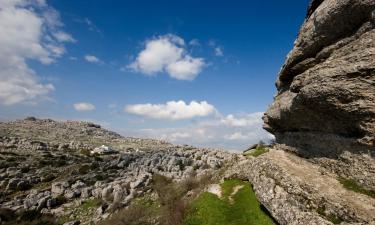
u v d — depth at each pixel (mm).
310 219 15797
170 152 98625
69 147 124875
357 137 17641
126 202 49500
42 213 51781
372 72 15656
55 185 63406
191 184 40719
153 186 54969
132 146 151875
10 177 72375
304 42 23172
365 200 15266
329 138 19969
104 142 163500
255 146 43812
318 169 20188
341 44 19750
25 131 165625
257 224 19750
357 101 16266
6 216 49344
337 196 16156
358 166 17172
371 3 16969
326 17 20016
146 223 36625
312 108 19969
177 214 27297
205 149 110125
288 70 26266
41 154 102625
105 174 73688
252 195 23781
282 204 18438
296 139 24531
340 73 17047
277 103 27688
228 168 34906
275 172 21344
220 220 22141
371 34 17047
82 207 53750
